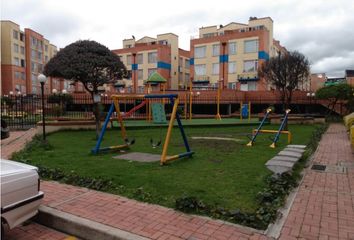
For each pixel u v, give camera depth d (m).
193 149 8.84
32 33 66.12
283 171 5.51
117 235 3.50
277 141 10.42
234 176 5.68
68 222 3.90
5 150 8.85
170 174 5.83
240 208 4.13
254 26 45.22
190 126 15.82
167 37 54.06
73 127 13.56
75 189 5.10
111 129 14.04
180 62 56.09
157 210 4.16
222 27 49.75
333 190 5.08
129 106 22.91
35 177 3.64
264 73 27.14
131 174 5.80
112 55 11.95
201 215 3.97
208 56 44.28
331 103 24.72
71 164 6.68
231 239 3.37
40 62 70.00
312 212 4.13
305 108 27.64
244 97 29.52
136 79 52.53
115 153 8.11
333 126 18.31
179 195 4.64
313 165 6.98
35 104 21.89
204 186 5.05
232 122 17.83
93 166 6.48
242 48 41.44
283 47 50.97
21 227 4.08
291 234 3.50
